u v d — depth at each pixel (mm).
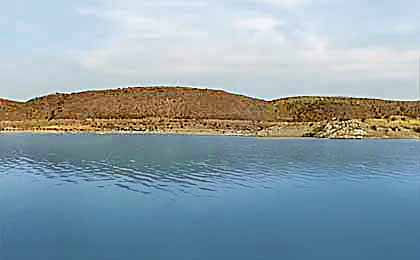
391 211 12141
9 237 9672
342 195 14133
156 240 9453
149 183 16203
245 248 9000
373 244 9281
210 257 8484
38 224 10648
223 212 11883
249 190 14891
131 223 10750
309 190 15078
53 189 15047
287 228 10406
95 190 14852
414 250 8922
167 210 12055
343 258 8484
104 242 9344
